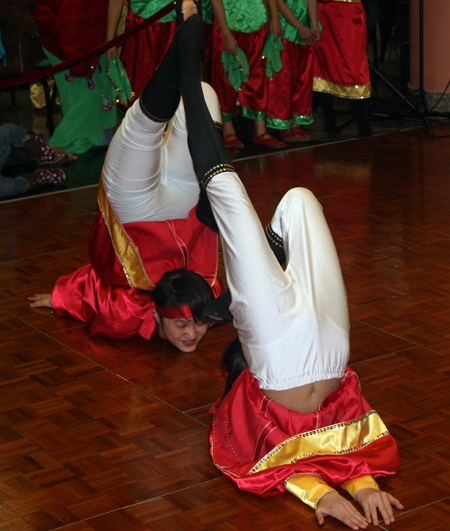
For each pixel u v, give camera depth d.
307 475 1.90
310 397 1.99
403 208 4.05
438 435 2.17
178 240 2.75
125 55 5.11
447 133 5.61
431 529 1.80
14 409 2.36
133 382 2.51
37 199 4.31
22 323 2.91
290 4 5.18
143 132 2.51
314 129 5.85
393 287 3.13
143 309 2.74
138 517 1.87
